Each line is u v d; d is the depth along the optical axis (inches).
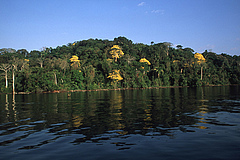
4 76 3142.2
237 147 330.0
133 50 5536.4
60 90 2950.3
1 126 523.5
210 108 801.6
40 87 2815.0
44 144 363.3
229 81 4694.9
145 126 489.7
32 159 293.4
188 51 6412.4
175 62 4692.4
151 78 4212.6
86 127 490.3
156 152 312.5
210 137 390.0
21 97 1802.4
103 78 3750.0
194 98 1294.3
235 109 768.9
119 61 4603.8
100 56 4714.6
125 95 1785.2
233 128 460.1
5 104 1131.9
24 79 2915.8
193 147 333.1
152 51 5393.7
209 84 4293.8
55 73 3085.6
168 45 5999.0
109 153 311.3
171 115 644.1
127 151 319.0
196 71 4365.2
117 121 557.3
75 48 6742.1
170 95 1643.7
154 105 933.2
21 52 6250.0
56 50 6663.4
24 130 474.0
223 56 5718.5
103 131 447.5
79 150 327.6
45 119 615.8
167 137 393.7
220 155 296.7
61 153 315.6
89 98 1492.4
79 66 3804.1
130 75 3868.1
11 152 323.9
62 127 497.0
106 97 1574.8
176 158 287.4
